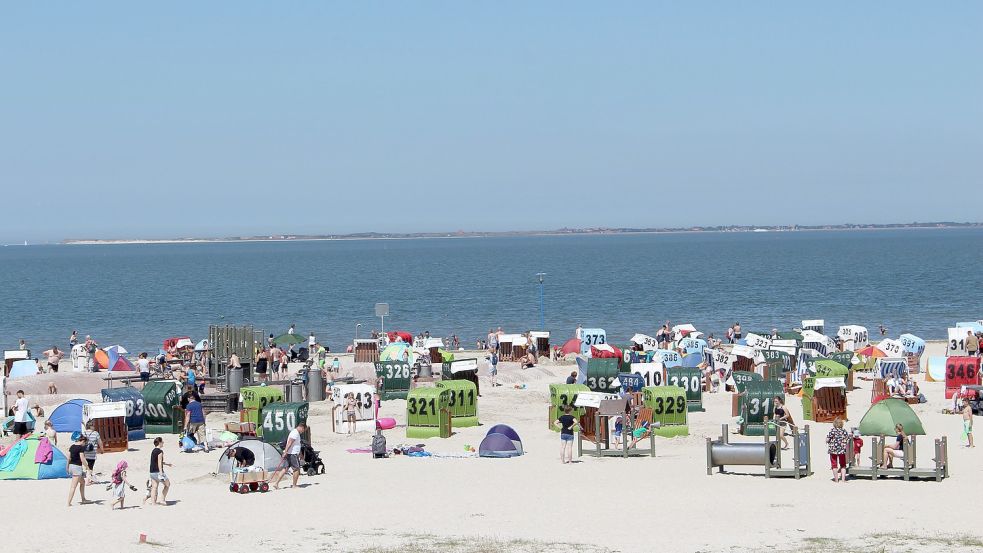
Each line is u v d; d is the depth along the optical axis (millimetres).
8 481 29578
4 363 59344
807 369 49219
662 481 27969
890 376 46938
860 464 30312
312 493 27000
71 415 38562
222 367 47438
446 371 51000
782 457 31750
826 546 20000
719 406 44969
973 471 28875
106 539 21375
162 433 38875
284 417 34719
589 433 35906
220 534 21844
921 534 21000
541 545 20422
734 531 21594
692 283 154000
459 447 35281
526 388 51250
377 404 40312
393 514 23984
